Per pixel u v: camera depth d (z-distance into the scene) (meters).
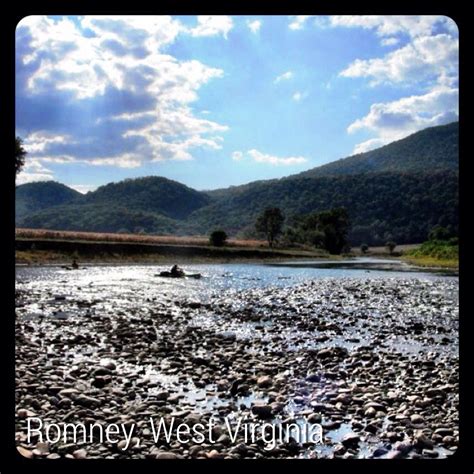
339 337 14.28
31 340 12.89
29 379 8.81
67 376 9.39
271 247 99.50
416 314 19.02
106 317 17.23
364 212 172.38
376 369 10.45
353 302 22.58
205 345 12.60
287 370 10.29
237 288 29.31
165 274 39.09
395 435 6.95
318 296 24.97
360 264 67.06
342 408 8.02
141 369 10.29
